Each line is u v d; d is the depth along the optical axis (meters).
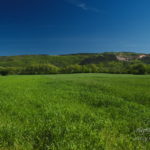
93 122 6.36
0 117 7.02
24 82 23.70
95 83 20.70
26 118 6.88
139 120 6.89
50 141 4.84
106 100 10.55
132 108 8.96
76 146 4.50
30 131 5.47
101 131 5.58
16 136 5.17
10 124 6.06
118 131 5.70
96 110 8.43
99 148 4.46
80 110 8.24
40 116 7.13
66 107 8.77
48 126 5.82
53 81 25.34
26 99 10.78
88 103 10.05
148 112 8.12
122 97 11.93
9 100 10.48
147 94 12.75
